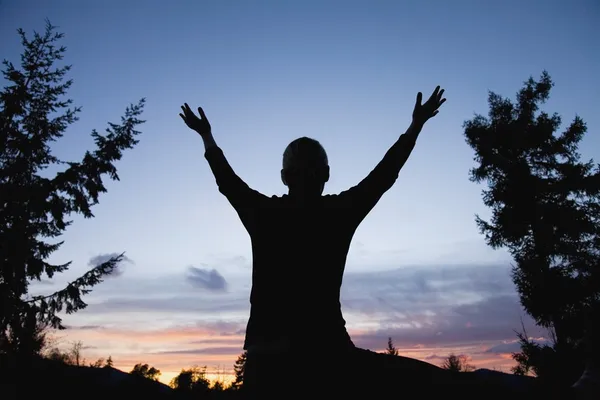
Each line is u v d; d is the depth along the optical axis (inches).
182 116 74.6
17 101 716.0
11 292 613.3
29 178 693.9
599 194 764.0
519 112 856.3
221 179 65.2
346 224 58.9
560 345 524.4
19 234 641.0
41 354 563.2
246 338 54.1
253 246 58.9
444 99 72.2
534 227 758.5
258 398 49.7
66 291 677.3
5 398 172.6
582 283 663.8
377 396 47.8
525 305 706.2
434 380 50.3
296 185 61.4
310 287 53.8
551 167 810.8
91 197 732.7
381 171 63.6
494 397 47.6
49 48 762.8
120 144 753.6
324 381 48.9
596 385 46.9
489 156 807.1
